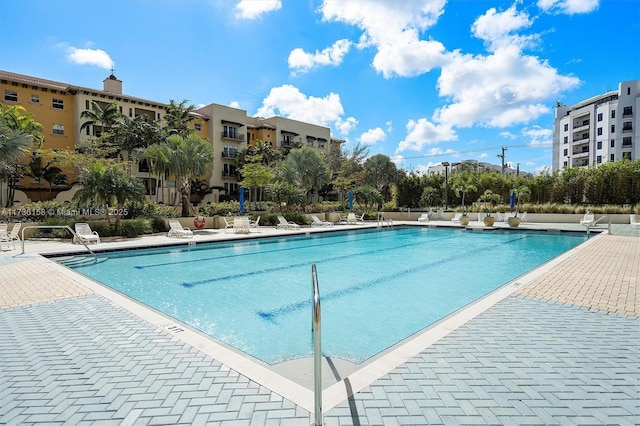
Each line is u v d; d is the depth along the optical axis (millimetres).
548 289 5488
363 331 4578
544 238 15625
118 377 2781
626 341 3461
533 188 26516
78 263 9695
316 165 32719
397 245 13688
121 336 3684
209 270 8836
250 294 6516
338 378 2957
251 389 2578
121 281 7609
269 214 21203
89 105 29547
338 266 9297
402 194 31453
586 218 18406
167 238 13906
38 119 27984
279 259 10477
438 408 2312
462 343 3404
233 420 2197
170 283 7426
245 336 4438
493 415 2234
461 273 8336
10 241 12234
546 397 2447
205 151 20875
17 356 3195
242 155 36812
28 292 5578
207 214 20688
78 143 27984
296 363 3359
